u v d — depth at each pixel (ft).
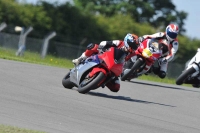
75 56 331.98
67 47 329.93
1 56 204.64
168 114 110.83
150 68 168.86
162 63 174.40
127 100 123.03
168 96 144.56
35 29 405.39
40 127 82.07
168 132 91.30
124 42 119.65
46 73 155.53
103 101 114.62
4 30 364.58
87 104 107.34
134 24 492.95
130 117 100.42
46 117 89.66
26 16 402.52
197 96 153.07
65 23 431.43
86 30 444.14
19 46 281.33
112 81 123.75
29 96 106.73
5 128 76.48
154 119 102.12
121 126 90.79
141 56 162.91
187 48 513.04
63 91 120.88
